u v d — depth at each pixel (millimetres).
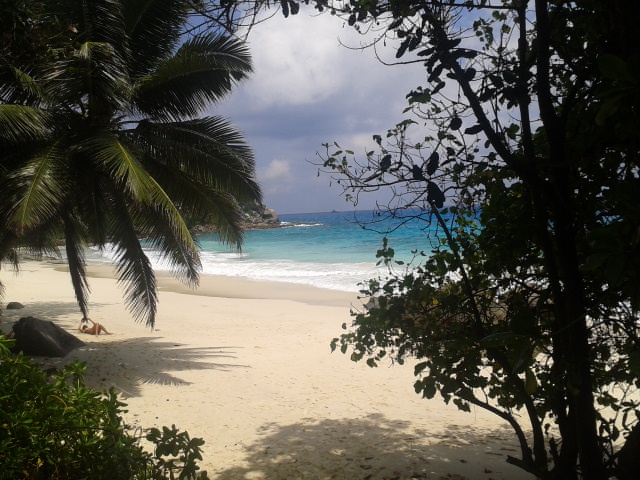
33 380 2326
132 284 10953
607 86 2418
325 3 3107
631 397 6023
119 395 8203
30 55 5508
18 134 8617
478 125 2727
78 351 10758
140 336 12938
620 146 2408
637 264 1651
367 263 31297
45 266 32562
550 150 2705
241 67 11219
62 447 2273
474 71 2654
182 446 2900
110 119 10531
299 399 8078
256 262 34344
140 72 10922
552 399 3326
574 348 2711
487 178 3422
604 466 3090
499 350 3434
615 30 2463
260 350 11602
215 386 8805
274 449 5875
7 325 13445
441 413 7262
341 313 16391
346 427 6676
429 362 3729
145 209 10984
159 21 10539
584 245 2857
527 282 3508
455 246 3395
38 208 7926
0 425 2107
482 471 5070
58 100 9242
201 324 14711
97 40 9727
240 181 10992
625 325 2959
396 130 2947
